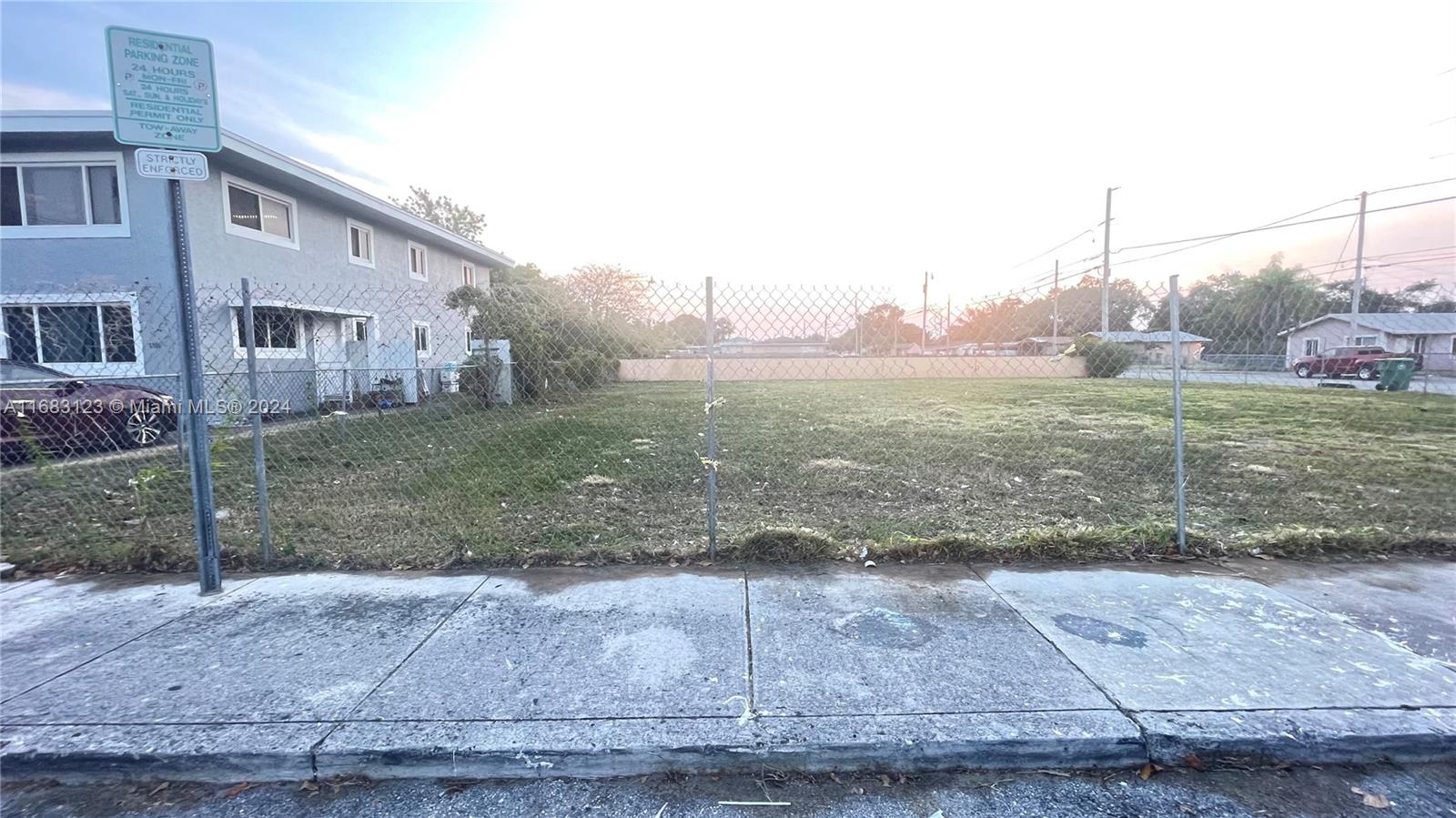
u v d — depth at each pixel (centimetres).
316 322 1052
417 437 874
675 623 296
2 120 900
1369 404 1359
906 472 652
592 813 190
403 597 330
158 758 204
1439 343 2023
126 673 253
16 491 556
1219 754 208
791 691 237
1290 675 246
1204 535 404
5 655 268
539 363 972
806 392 1575
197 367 330
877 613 306
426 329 1158
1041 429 977
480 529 449
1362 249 2084
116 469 640
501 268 2191
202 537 335
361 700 233
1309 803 192
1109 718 217
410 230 1556
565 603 320
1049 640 277
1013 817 187
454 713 223
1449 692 234
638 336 525
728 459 718
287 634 287
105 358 823
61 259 959
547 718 220
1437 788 198
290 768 205
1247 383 1667
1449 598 322
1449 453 765
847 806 192
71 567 377
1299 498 546
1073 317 493
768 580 352
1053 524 466
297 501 532
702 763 206
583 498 543
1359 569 366
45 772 205
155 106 300
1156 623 293
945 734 209
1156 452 767
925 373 469
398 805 194
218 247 1025
